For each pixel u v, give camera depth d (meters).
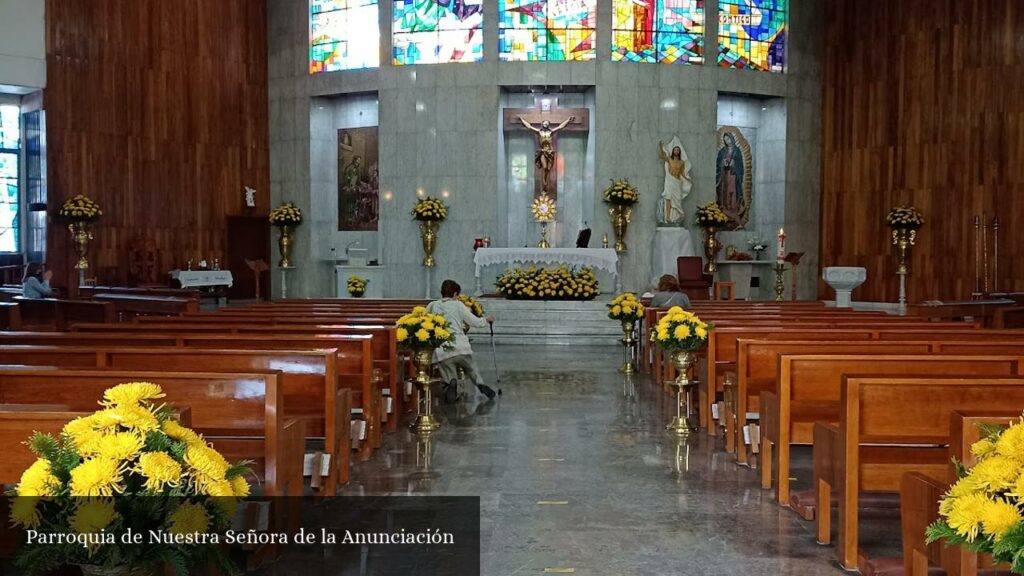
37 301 13.37
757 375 7.02
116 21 20.78
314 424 5.95
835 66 22.56
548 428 8.50
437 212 21.03
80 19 20.20
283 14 22.88
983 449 2.88
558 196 22.27
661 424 8.71
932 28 20.95
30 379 4.55
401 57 21.75
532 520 5.51
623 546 5.02
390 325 8.88
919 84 21.19
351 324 9.16
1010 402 4.55
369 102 22.56
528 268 20.47
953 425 3.68
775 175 22.72
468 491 6.20
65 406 4.17
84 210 19.50
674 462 7.10
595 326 16.58
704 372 8.47
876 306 21.73
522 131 22.16
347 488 6.25
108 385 4.55
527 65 21.20
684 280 18.66
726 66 21.89
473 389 10.89
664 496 6.09
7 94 20.33
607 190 21.00
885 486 4.71
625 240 21.41
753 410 7.02
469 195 21.44
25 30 19.34
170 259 21.66
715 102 21.70
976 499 2.62
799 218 22.64
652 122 21.42
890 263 21.72
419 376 8.41
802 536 5.21
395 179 21.75
